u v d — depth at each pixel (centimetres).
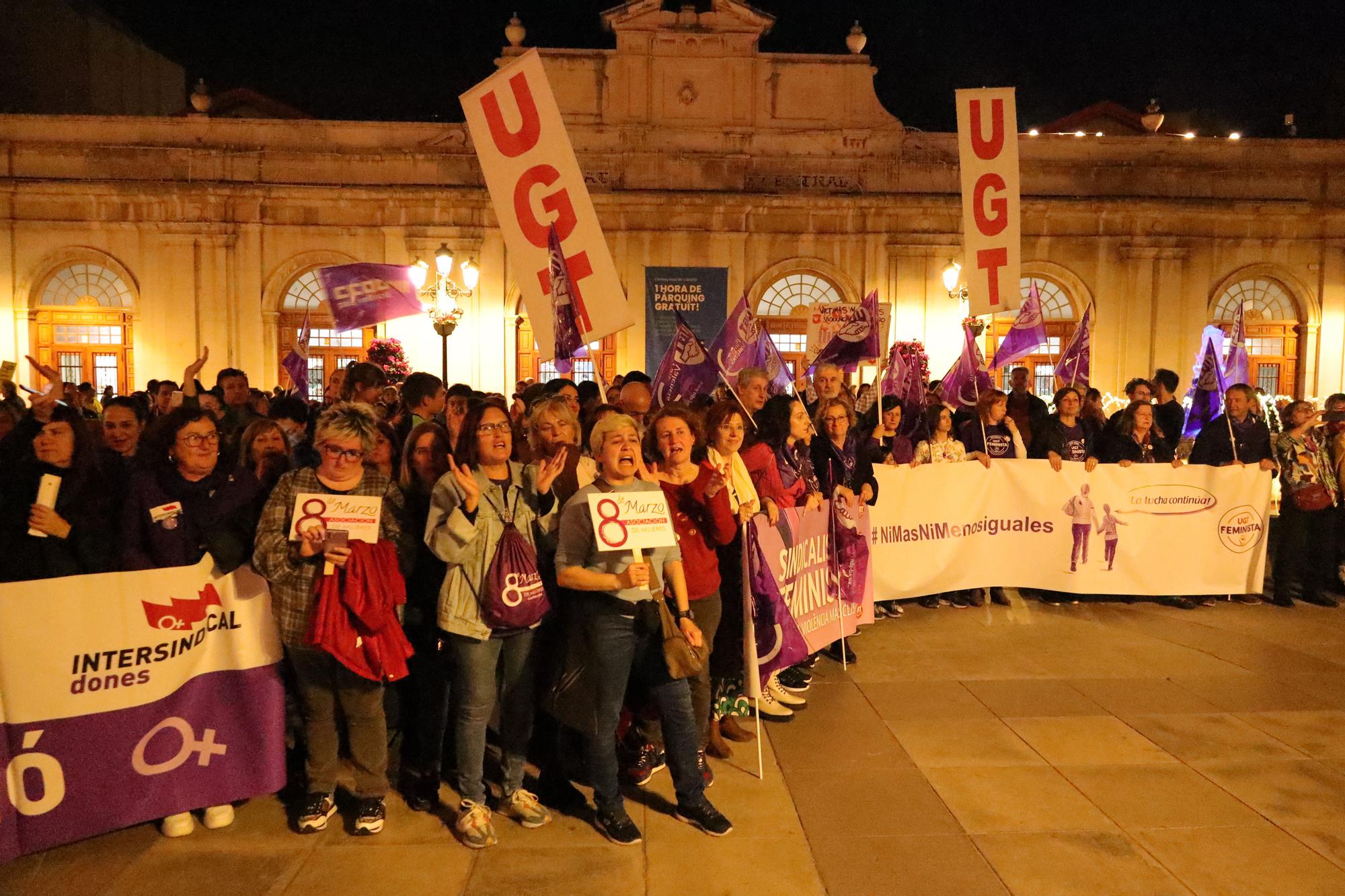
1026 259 1908
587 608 379
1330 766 448
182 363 1845
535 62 505
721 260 1878
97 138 1828
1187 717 511
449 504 375
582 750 440
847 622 590
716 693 469
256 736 393
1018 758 458
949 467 724
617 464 371
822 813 402
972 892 342
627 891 342
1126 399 1867
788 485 534
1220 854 368
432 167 1859
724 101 1872
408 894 340
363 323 1084
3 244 1816
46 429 365
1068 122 2156
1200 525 750
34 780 351
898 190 1895
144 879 349
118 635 362
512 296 1880
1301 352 1927
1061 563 743
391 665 375
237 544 382
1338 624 702
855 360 702
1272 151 1911
